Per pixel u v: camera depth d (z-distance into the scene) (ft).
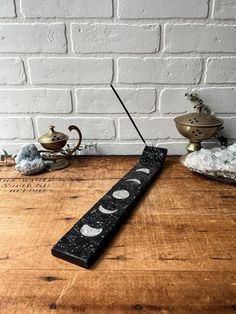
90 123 2.90
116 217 1.81
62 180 2.41
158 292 1.32
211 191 2.20
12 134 2.95
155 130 2.92
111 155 2.99
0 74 2.72
